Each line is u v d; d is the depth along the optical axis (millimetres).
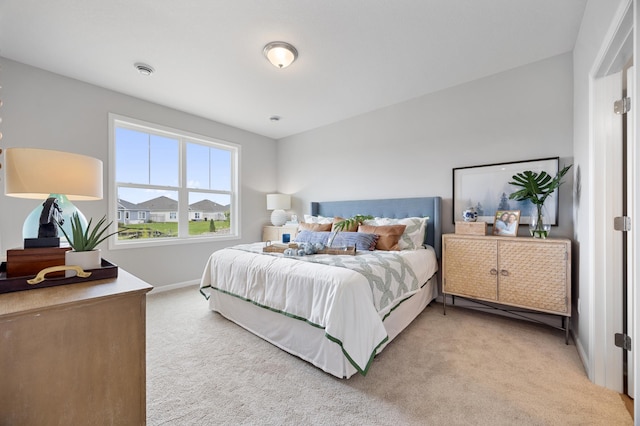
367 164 3748
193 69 2604
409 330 2281
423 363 1765
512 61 2504
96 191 1283
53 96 2660
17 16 1893
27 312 783
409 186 3338
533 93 2520
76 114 2797
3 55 2375
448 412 1325
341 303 1527
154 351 1930
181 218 3752
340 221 3152
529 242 2197
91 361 904
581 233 1916
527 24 2002
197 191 3961
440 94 3080
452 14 1896
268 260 2125
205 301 3039
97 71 2645
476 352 1911
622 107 1527
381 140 3600
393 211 3371
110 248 3031
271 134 4754
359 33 2094
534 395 1449
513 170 2602
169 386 1536
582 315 1846
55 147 2672
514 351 1926
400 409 1348
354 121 3885
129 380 980
